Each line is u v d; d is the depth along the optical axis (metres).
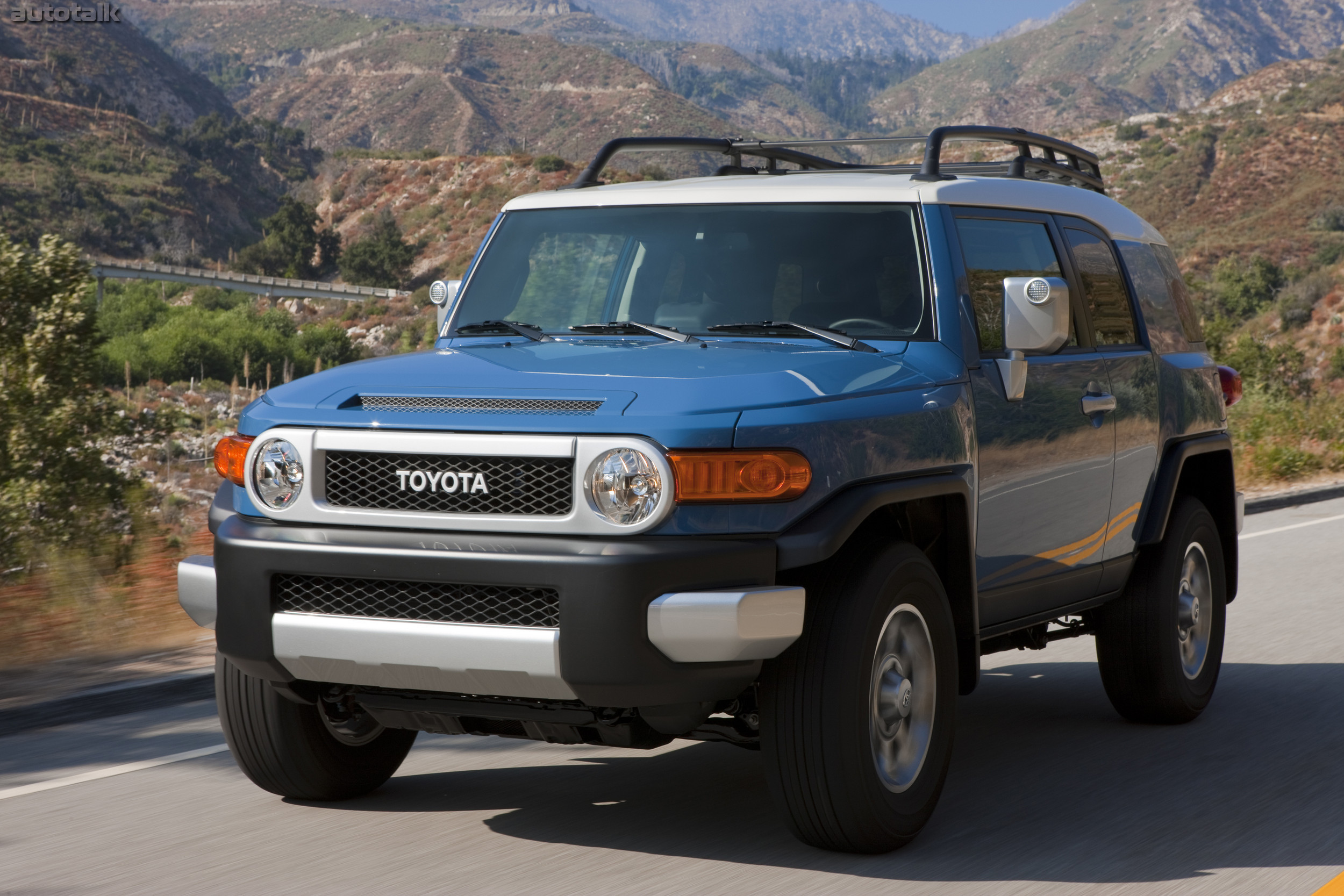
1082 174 7.00
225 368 130.88
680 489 4.12
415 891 4.34
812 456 4.31
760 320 5.32
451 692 4.41
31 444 10.56
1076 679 8.01
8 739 6.41
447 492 4.27
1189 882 4.49
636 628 4.05
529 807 5.31
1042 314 5.02
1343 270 114.25
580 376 4.51
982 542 5.23
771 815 5.20
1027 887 4.42
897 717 4.67
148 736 6.46
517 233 5.99
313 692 4.73
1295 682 7.84
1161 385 6.73
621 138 6.41
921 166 5.76
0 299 11.03
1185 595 6.84
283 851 4.75
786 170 7.19
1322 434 24.23
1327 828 5.11
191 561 4.78
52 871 4.55
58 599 8.98
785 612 4.20
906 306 5.23
